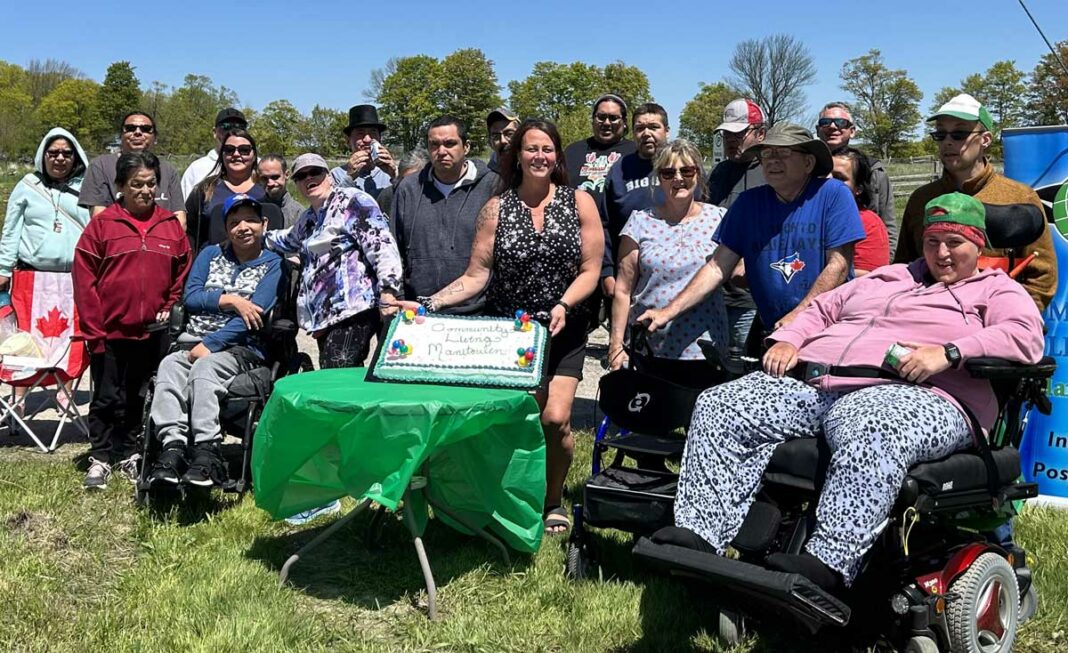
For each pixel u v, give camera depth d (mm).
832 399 3549
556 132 4535
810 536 3266
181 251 5586
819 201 4164
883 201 6316
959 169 4387
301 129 84375
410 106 98688
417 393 3881
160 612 3779
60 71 110375
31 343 6020
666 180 4816
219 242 5930
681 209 4879
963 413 3348
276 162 6773
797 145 4062
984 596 3359
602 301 5234
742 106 6090
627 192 6090
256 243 5363
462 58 99062
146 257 5383
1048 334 5090
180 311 5281
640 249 4891
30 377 5969
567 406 4605
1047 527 4629
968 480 3309
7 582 3914
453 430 3725
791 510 3574
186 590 3959
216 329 5273
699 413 3549
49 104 92500
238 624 3656
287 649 3535
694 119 89312
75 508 4848
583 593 4023
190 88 81312
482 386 4117
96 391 5348
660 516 3826
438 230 5273
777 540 3414
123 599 3902
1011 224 3859
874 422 3168
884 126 78938
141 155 5465
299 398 3863
